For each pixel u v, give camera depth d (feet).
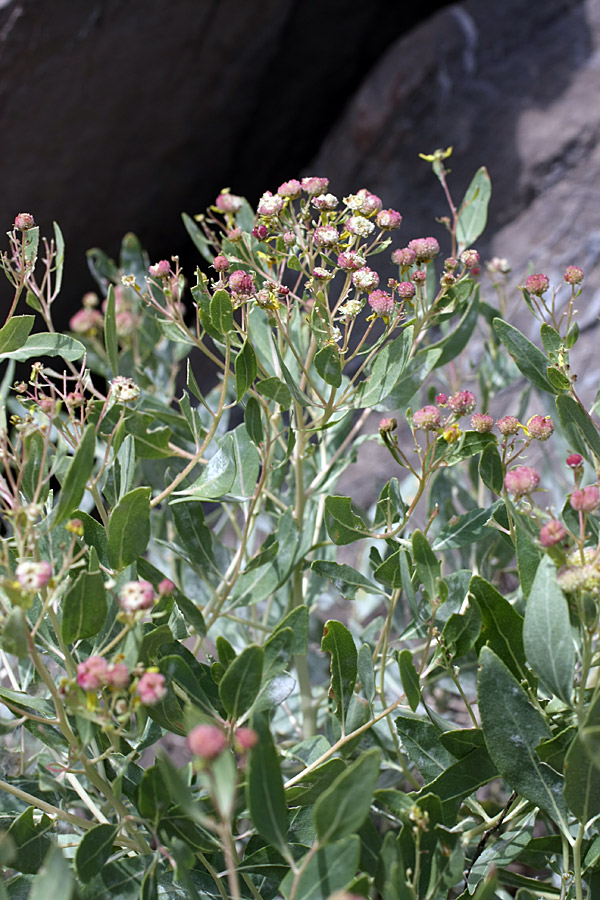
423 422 2.01
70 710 1.84
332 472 2.42
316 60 4.61
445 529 2.18
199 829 1.94
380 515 2.22
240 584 2.32
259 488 2.19
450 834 1.96
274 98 4.61
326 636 2.02
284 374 2.08
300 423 2.24
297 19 4.37
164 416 2.40
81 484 1.87
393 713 2.35
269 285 2.09
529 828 2.10
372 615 3.09
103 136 4.03
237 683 1.89
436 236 3.87
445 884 1.95
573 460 1.91
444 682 2.49
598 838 1.97
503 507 2.17
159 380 2.79
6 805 2.10
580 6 4.23
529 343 2.18
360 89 4.36
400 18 4.72
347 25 4.58
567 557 1.91
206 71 4.18
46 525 2.07
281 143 4.79
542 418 2.02
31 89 3.69
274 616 2.59
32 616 2.05
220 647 2.01
